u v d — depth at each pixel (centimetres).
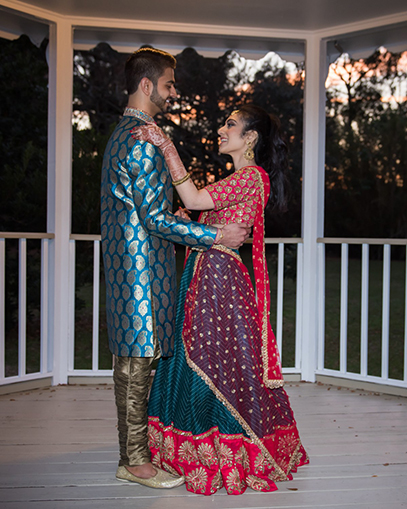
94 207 506
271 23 344
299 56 384
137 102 192
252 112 215
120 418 197
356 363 532
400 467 223
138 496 193
